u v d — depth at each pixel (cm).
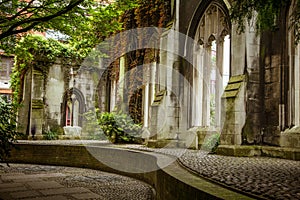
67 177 1282
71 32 1200
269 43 1152
